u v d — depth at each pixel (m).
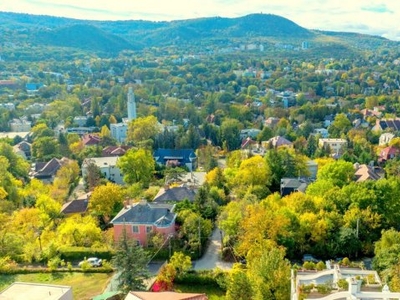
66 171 118.00
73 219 82.25
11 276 67.06
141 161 108.94
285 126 194.62
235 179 96.44
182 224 74.94
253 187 90.69
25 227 79.62
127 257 56.59
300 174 105.12
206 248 72.94
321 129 196.38
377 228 71.06
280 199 80.12
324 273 51.91
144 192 97.69
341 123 188.25
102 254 70.56
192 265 67.19
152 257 69.88
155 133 165.75
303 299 43.34
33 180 111.44
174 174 115.44
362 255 68.94
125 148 146.38
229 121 188.38
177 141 158.88
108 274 66.62
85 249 71.38
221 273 61.78
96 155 140.75
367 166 114.06
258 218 65.19
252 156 114.44
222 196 90.50
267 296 49.69
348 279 45.03
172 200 88.38
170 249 70.00
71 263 70.50
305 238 68.62
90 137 163.12
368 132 175.12
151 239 71.56
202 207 82.00
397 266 52.69
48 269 67.88
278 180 101.56
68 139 158.62
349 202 75.25
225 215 74.50
